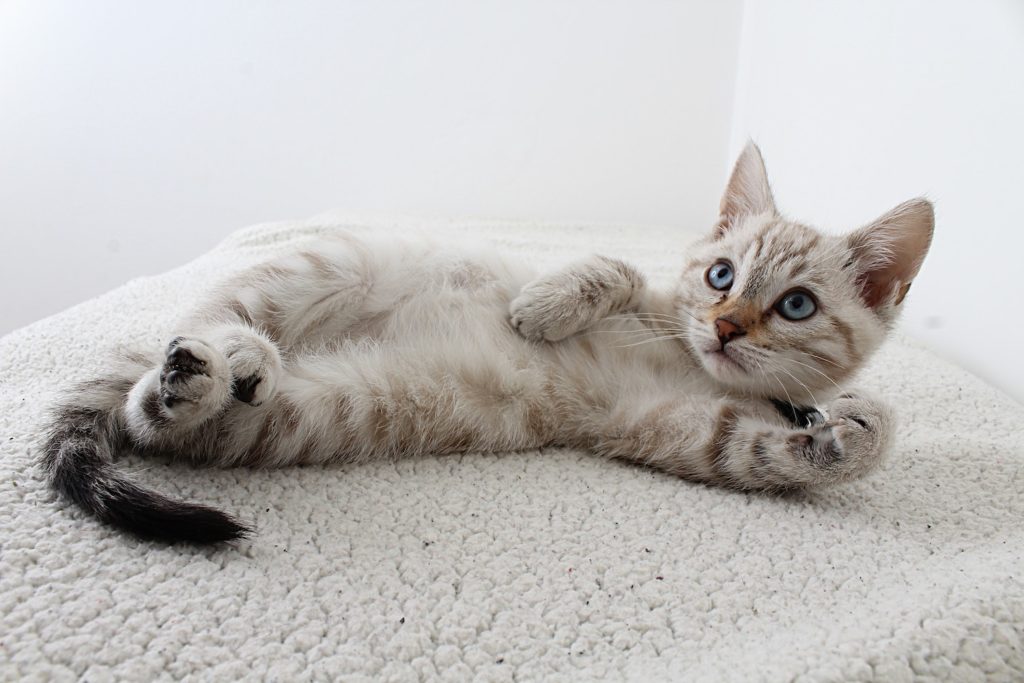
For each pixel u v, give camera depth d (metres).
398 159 0.89
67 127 0.83
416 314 0.40
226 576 0.27
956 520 0.33
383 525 0.30
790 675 0.24
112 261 0.87
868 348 0.39
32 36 0.81
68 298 0.87
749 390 0.39
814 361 0.38
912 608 0.27
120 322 0.45
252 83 0.85
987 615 0.26
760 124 0.78
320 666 0.24
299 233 0.63
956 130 0.48
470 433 0.36
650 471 0.37
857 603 0.28
